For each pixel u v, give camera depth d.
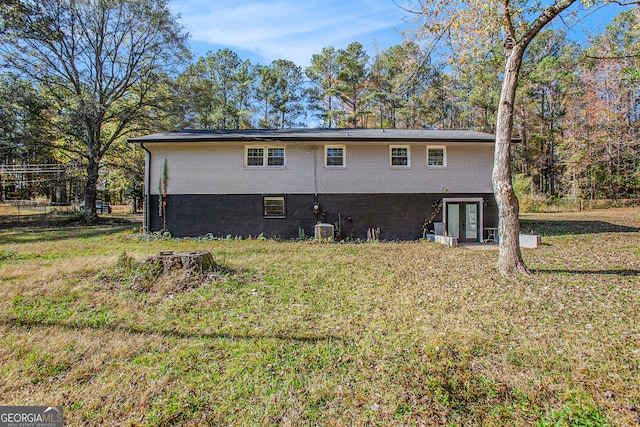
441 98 31.09
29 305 4.93
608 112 26.23
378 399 2.76
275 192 13.73
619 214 22.70
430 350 3.55
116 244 11.61
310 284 6.29
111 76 22.11
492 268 7.66
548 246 10.73
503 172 7.11
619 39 23.73
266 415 2.57
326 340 3.84
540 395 2.79
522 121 30.33
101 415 2.57
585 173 29.72
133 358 3.43
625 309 4.71
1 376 3.07
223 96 36.56
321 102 36.25
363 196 13.85
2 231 16.06
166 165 13.68
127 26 21.27
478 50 8.12
